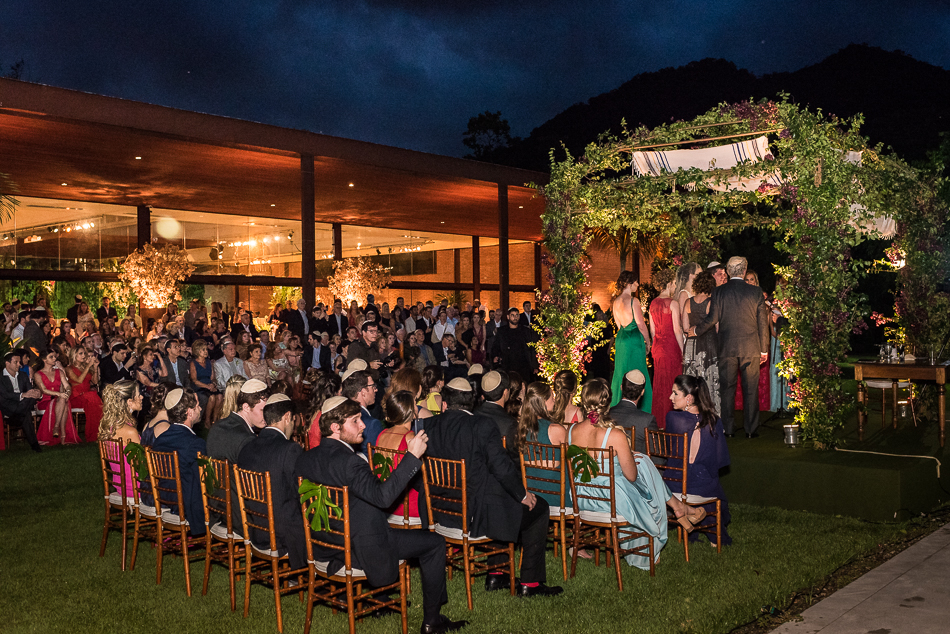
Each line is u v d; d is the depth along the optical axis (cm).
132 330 1481
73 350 1170
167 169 1752
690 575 515
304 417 732
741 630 424
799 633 409
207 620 456
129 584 526
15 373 1051
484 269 3594
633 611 452
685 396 570
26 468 930
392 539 425
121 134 1402
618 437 514
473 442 482
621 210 949
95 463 959
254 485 445
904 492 636
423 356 1463
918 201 969
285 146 1555
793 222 750
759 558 545
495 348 1631
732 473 718
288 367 1240
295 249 2748
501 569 508
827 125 768
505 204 2009
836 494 662
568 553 572
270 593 508
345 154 1650
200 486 520
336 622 452
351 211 2523
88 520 696
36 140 1448
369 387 567
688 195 872
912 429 859
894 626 411
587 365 1582
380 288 2666
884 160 906
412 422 550
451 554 527
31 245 2083
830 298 736
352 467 413
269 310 2628
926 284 972
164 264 2125
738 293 805
